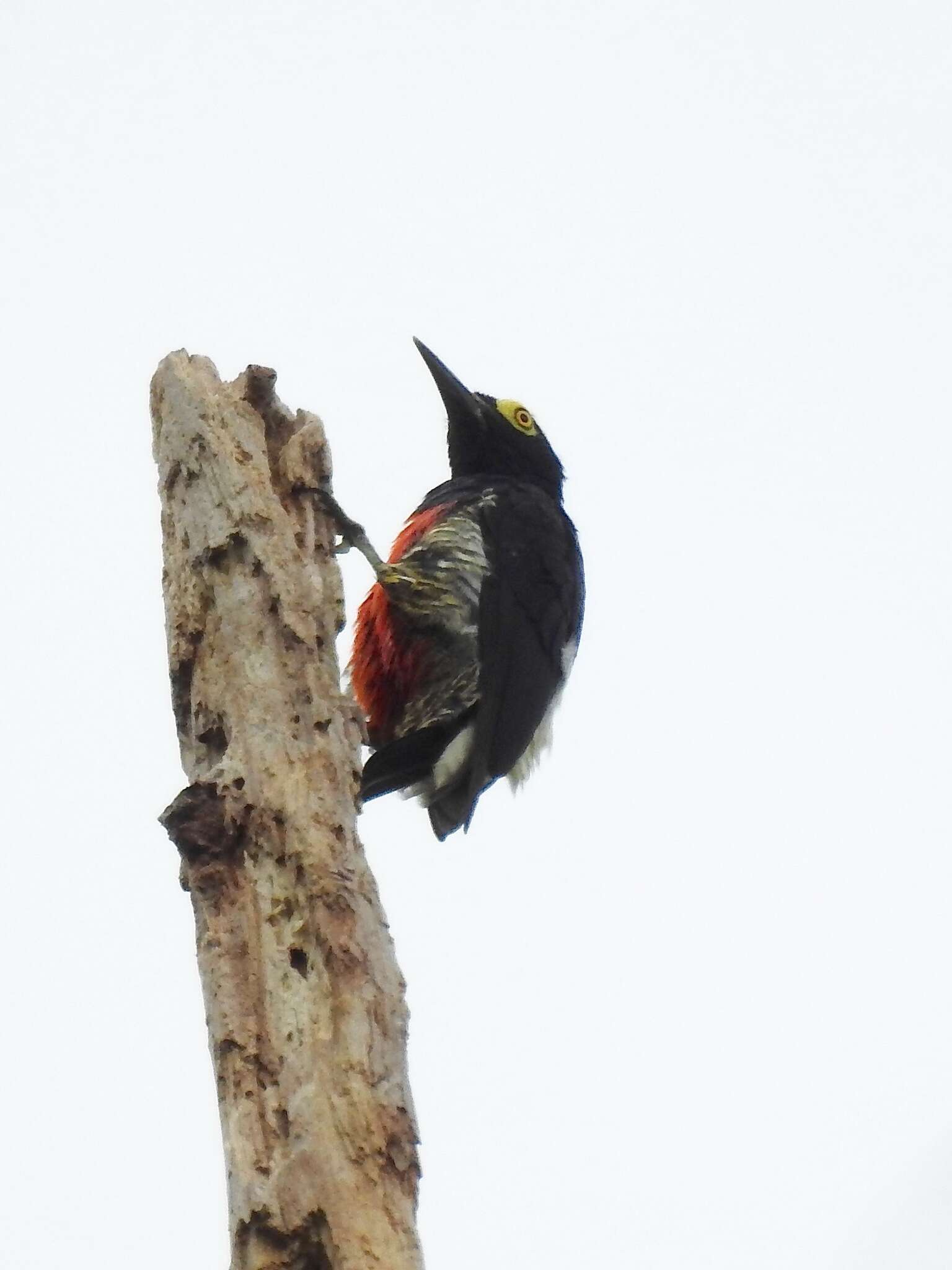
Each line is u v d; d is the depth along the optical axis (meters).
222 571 10.32
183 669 10.26
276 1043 8.62
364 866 9.23
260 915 9.01
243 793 9.34
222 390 11.00
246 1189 8.14
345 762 9.64
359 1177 8.11
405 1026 8.77
